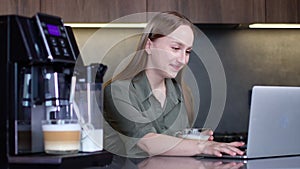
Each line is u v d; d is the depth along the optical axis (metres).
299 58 3.14
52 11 2.78
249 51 3.13
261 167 1.24
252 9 2.87
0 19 1.20
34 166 1.14
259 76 3.13
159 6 2.82
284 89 1.52
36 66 1.24
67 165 1.15
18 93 1.20
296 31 3.14
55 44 1.21
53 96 1.27
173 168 1.22
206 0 2.85
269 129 1.50
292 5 2.89
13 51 1.19
